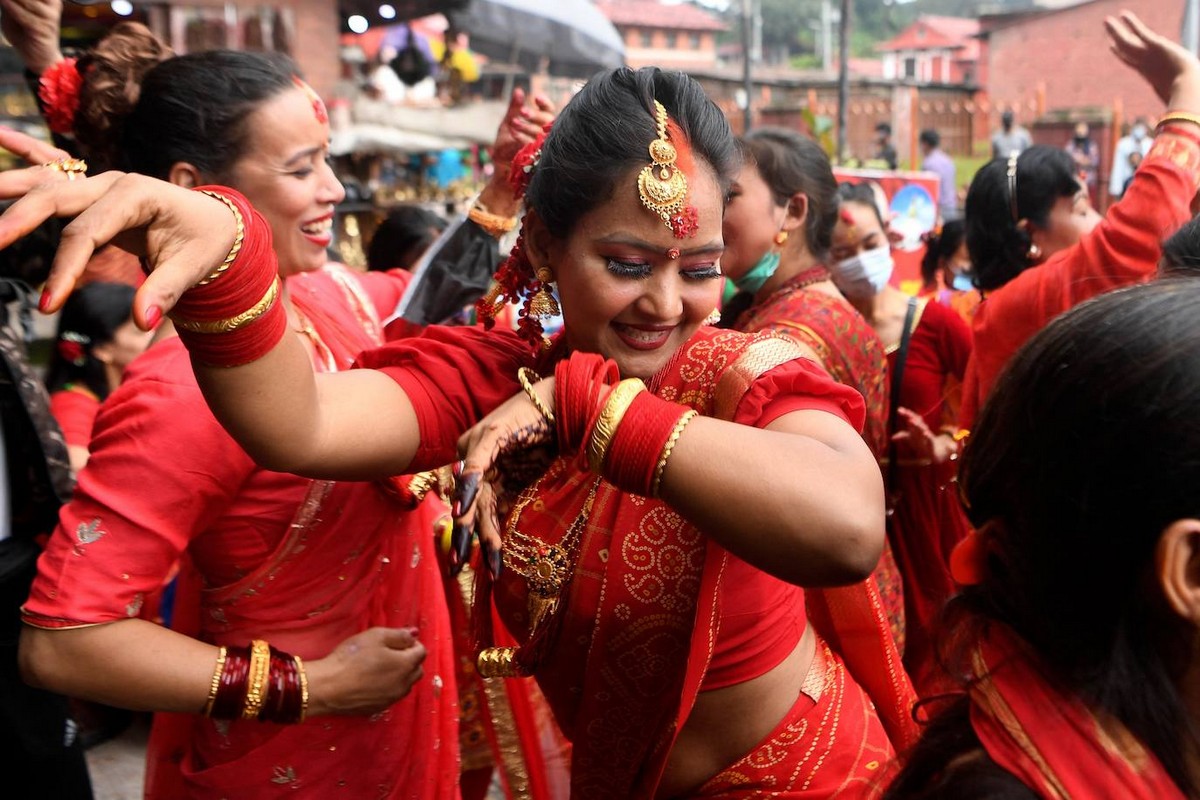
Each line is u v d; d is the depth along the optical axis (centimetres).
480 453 118
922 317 306
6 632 208
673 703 149
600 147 129
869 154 1875
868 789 142
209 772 174
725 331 145
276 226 175
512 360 152
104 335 337
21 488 212
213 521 165
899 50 5078
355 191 848
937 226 715
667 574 143
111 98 175
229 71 169
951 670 109
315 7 787
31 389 212
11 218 99
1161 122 258
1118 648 98
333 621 174
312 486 168
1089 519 96
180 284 105
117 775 346
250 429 122
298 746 173
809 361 138
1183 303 96
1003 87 2353
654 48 4294
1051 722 98
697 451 114
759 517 112
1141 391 92
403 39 970
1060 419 97
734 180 138
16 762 213
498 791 327
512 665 157
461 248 250
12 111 756
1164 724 96
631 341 137
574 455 125
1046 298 259
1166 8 1923
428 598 192
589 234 132
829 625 177
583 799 164
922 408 306
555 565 147
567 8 1084
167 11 665
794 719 158
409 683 176
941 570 293
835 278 309
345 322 203
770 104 1995
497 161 243
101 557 155
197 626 180
